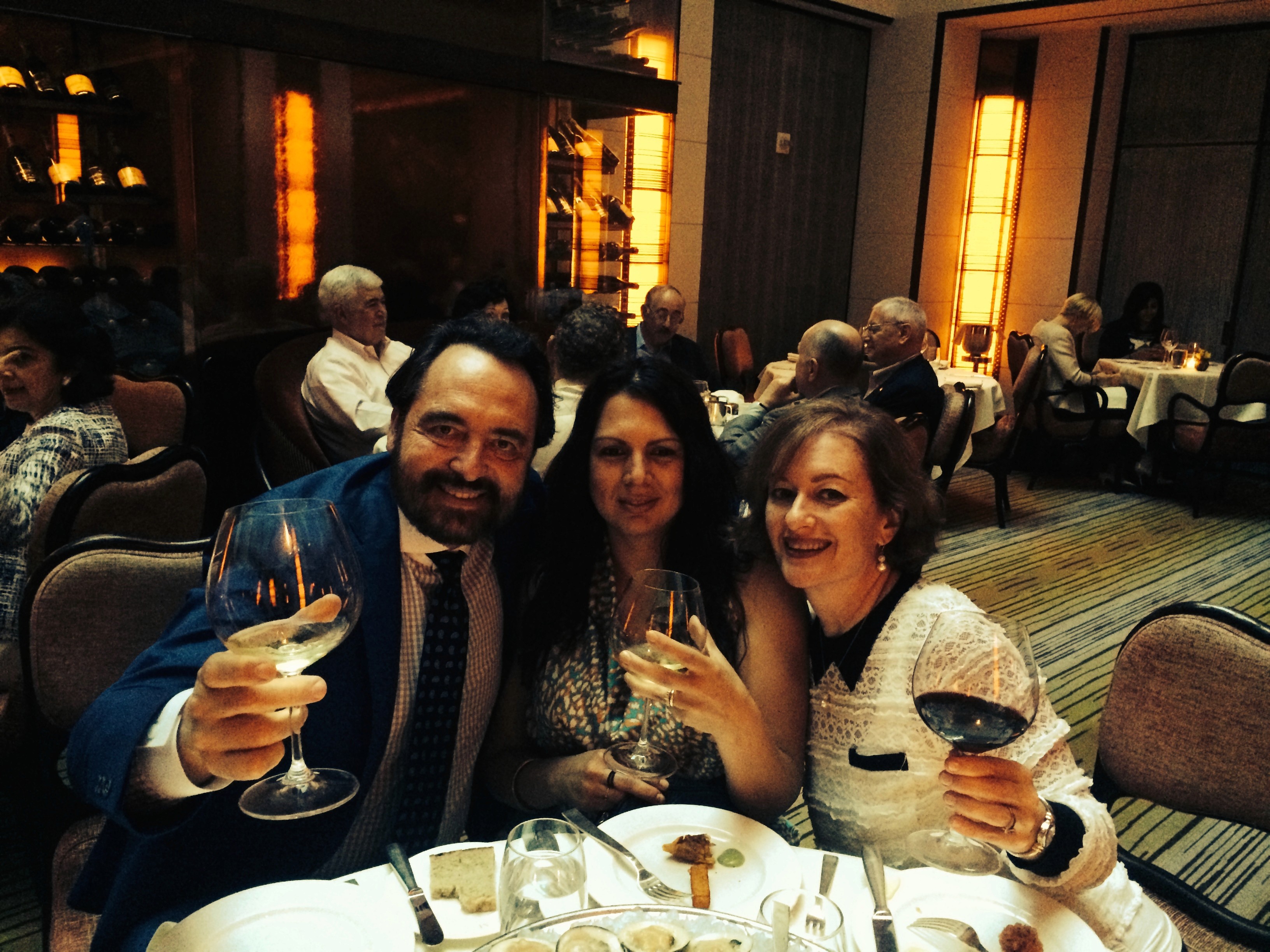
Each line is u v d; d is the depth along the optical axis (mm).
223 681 842
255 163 3881
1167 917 1181
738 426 3027
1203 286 7820
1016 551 5176
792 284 7914
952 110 7875
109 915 1141
